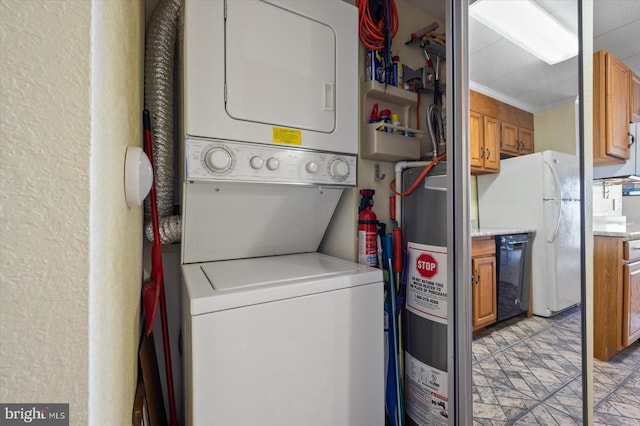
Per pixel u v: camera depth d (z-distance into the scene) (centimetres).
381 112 173
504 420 140
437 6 211
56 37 34
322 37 145
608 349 282
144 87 130
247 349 100
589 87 153
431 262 157
